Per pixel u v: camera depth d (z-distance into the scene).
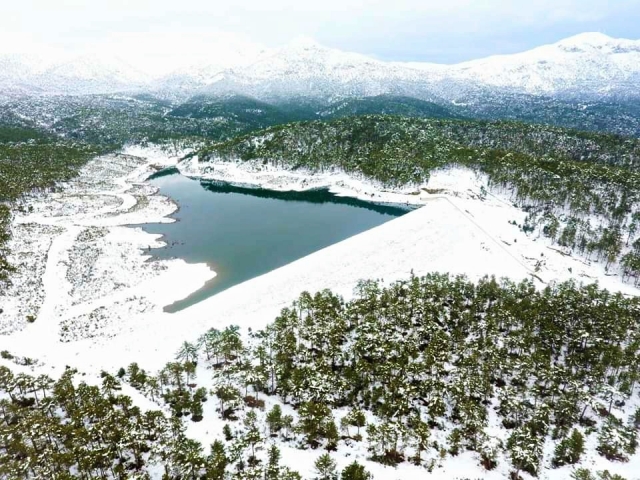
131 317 111.88
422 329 98.69
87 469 55.22
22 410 67.44
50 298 116.62
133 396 75.69
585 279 139.00
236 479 54.62
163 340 101.69
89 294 121.50
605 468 62.88
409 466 62.34
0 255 133.00
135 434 60.12
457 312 105.81
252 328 105.94
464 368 83.50
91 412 65.88
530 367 84.06
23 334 99.75
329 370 83.81
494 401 80.75
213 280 141.88
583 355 89.75
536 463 61.47
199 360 92.38
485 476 60.94
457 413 76.69
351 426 72.19
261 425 70.69
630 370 85.50
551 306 105.06
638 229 167.12
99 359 92.00
